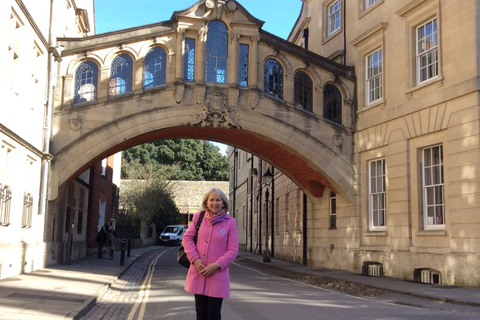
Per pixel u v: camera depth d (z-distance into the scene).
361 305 10.26
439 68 15.34
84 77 18.09
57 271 15.35
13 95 13.13
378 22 18.81
